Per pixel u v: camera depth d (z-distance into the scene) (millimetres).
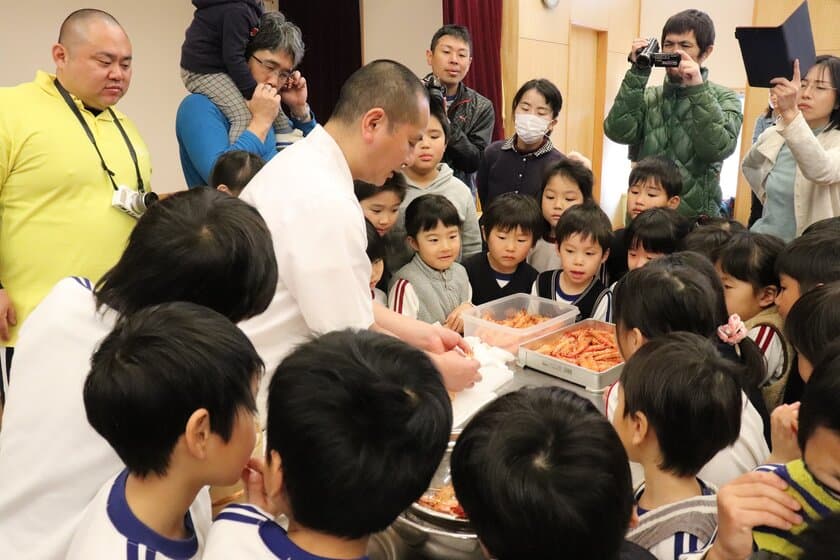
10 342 2072
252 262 923
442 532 990
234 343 778
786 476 867
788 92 2338
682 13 3076
